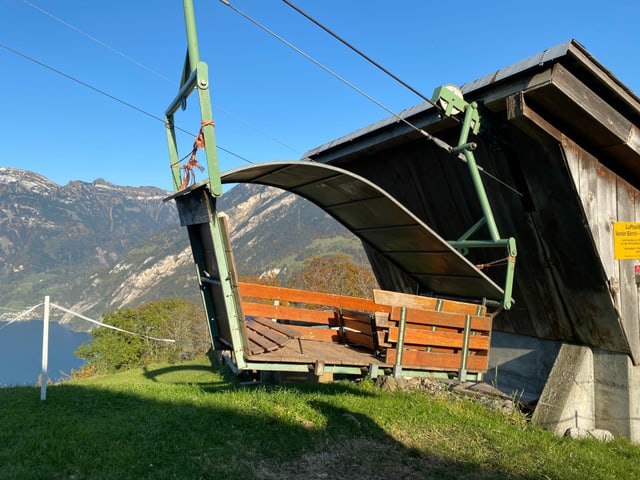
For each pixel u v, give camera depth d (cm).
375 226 738
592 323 786
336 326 804
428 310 618
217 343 614
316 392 753
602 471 577
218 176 490
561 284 796
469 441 612
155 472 409
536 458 588
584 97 624
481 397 846
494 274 907
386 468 504
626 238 748
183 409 575
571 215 714
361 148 908
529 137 691
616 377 776
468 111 679
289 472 463
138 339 4128
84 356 4122
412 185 940
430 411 714
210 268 588
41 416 554
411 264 813
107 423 520
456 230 930
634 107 657
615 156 714
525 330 923
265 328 670
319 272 3859
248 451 481
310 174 603
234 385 875
